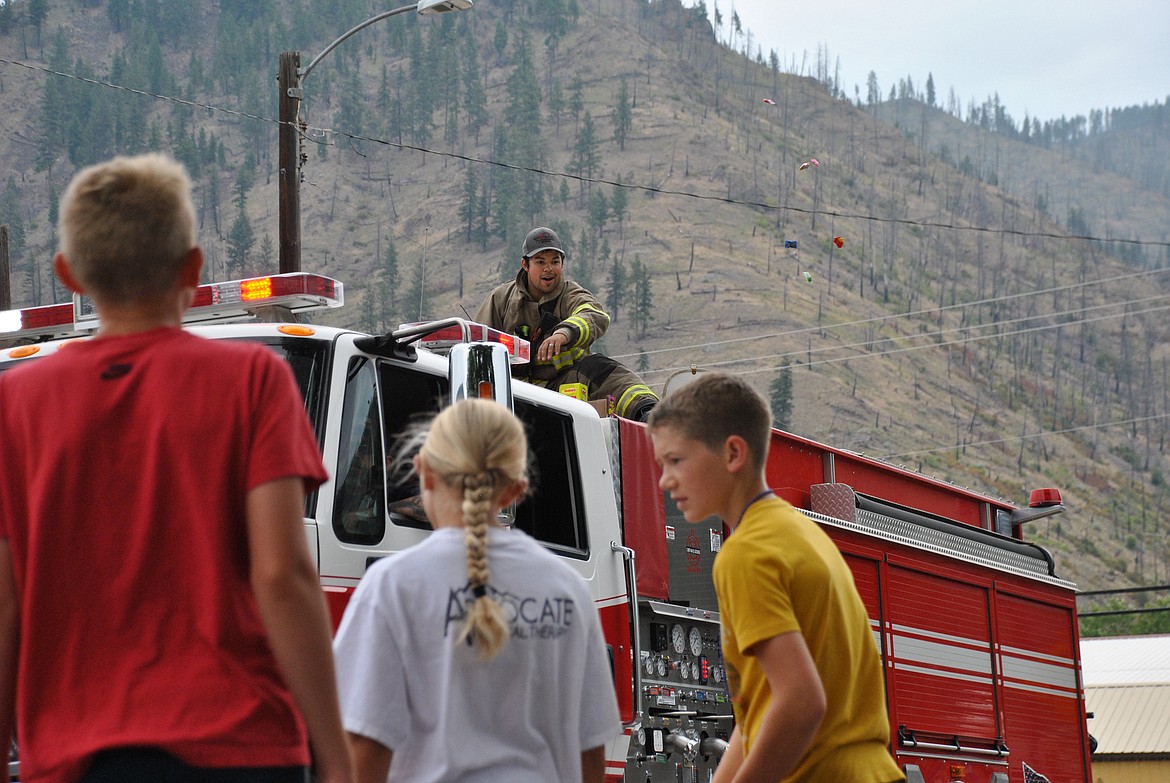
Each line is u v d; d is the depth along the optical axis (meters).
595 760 3.28
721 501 3.74
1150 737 36.88
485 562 3.04
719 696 7.29
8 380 2.70
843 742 3.63
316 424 4.98
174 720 2.44
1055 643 10.91
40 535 2.55
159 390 2.58
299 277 5.73
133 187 2.62
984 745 9.59
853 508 8.53
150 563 2.53
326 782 2.54
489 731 3.04
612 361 7.74
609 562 6.39
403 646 3.02
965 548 9.93
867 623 3.81
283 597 2.50
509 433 3.17
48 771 2.49
